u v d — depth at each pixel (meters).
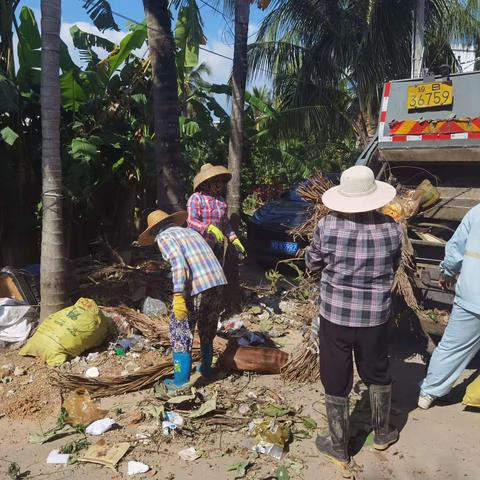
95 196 8.75
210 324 4.51
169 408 4.13
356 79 12.20
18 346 5.28
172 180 6.68
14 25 7.51
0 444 3.79
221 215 5.47
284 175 14.38
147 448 3.68
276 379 4.70
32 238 7.69
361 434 3.84
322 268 3.59
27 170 7.47
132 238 9.30
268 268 8.38
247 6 8.44
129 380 4.49
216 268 4.36
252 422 3.94
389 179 5.52
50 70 5.07
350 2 12.22
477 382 4.10
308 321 5.12
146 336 5.44
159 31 6.57
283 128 12.25
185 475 3.39
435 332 4.62
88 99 8.23
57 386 4.53
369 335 3.38
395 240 3.37
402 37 11.79
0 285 5.86
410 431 3.89
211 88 10.99
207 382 4.63
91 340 5.09
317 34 12.22
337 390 3.46
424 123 5.23
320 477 3.37
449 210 5.18
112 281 6.62
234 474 3.39
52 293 5.31
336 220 3.40
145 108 8.94
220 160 11.34
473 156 4.97
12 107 6.50
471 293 3.85
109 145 8.64
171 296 6.41
